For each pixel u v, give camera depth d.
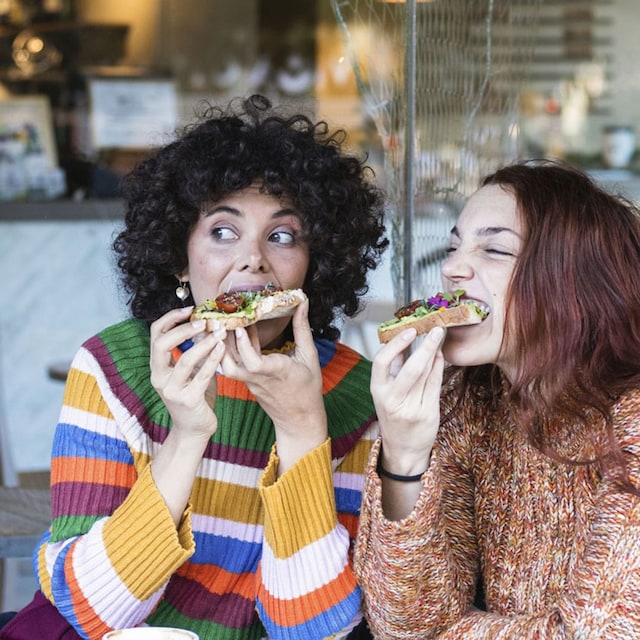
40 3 6.47
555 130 6.70
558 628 1.37
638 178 6.32
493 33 2.46
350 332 4.41
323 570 1.54
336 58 7.32
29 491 2.47
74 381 1.67
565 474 1.48
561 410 1.47
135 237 1.72
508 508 1.54
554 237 1.46
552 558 1.47
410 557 1.43
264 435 1.66
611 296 1.46
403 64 2.12
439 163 2.27
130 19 6.77
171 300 1.78
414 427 1.44
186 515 1.52
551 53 6.78
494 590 1.53
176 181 1.66
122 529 1.49
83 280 5.25
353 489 1.73
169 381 1.48
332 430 1.71
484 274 1.49
